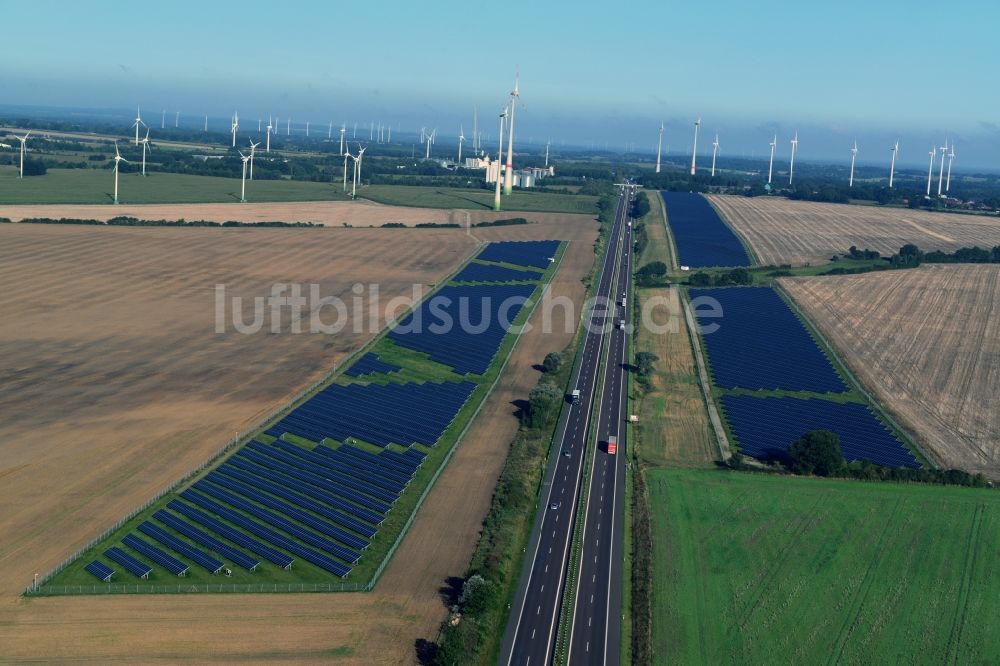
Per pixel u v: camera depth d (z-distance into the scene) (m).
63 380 156.25
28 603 92.00
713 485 128.12
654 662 86.75
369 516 114.12
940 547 111.31
